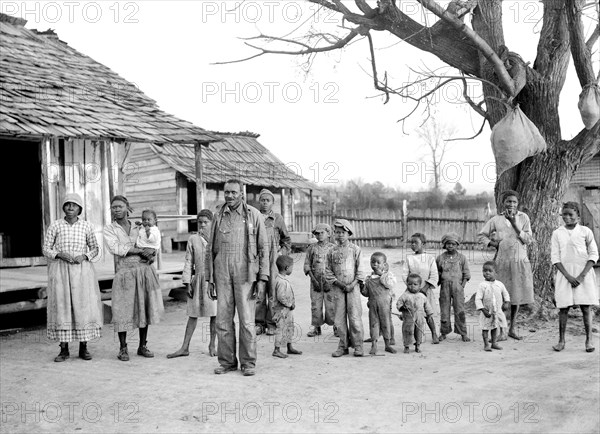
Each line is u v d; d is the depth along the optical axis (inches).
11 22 606.2
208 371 258.5
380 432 181.0
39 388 234.5
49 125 418.6
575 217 283.9
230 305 257.0
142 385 237.1
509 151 326.6
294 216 1101.1
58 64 566.9
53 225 279.1
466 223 976.9
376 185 2085.4
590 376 235.1
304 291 517.0
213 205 949.8
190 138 498.0
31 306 373.7
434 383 231.8
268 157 1081.4
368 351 295.7
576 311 360.5
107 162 536.1
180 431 185.6
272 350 297.1
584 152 365.1
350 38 349.4
